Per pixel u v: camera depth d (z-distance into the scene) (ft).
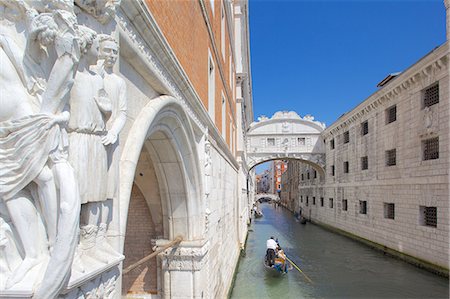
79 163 5.87
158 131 15.07
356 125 72.23
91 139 6.28
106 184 6.91
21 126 4.60
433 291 39.91
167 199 19.35
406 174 51.39
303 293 40.34
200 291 19.39
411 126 50.08
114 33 7.91
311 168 115.85
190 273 19.45
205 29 23.77
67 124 5.46
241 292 40.60
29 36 4.73
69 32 4.88
